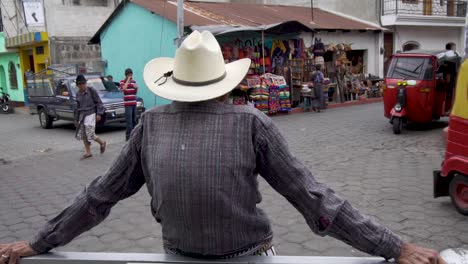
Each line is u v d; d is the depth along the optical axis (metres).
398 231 4.75
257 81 14.66
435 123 12.12
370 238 1.73
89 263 1.98
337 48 18.22
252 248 1.93
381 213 5.30
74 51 20.08
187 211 1.78
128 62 17.48
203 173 1.74
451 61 10.91
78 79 9.20
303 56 16.77
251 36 15.82
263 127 1.80
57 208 6.21
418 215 5.19
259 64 15.80
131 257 1.94
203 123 1.79
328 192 1.79
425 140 9.80
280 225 5.08
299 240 4.66
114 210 5.84
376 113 14.70
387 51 21.58
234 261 1.83
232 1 22.33
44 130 14.95
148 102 16.83
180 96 1.81
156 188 1.84
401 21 20.81
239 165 1.75
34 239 2.02
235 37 15.52
